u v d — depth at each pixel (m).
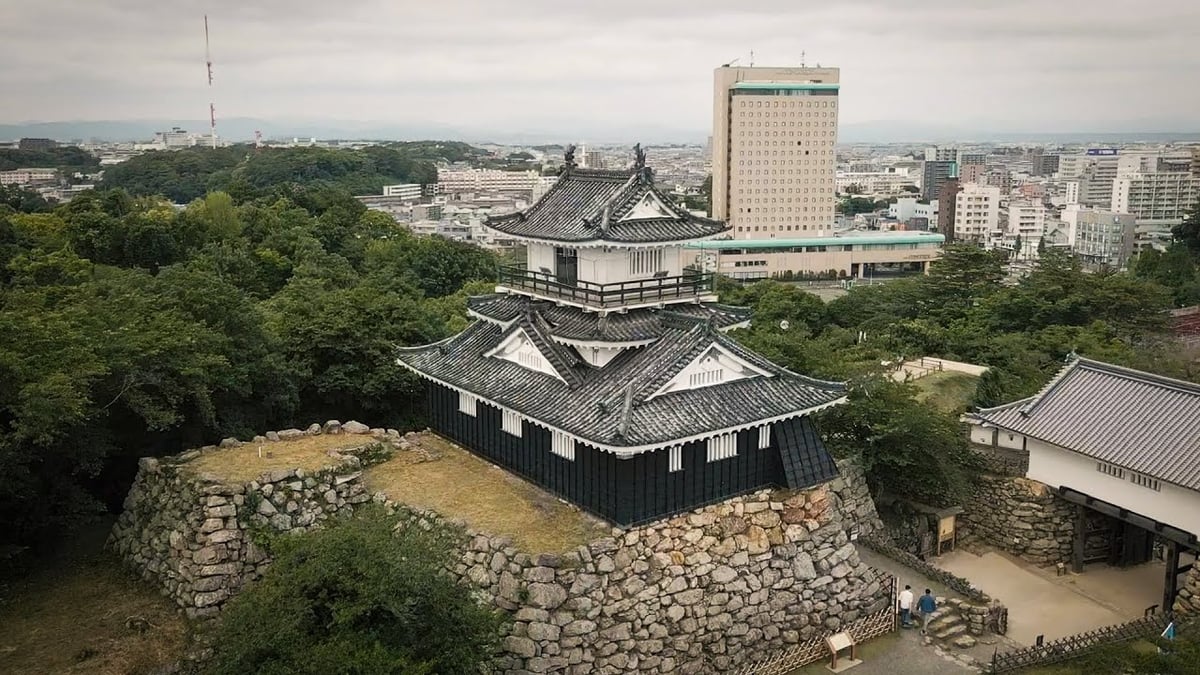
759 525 32.81
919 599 35.78
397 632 24.44
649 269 35.75
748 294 111.00
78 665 26.91
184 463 33.75
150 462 33.97
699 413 30.92
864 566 35.31
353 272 83.19
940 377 66.00
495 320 38.47
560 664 27.73
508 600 28.19
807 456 34.50
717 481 32.31
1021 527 42.47
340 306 46.38
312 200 115.88
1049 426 40.62
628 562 29.48
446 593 25.31
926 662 32.12
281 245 84.62
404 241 102.38
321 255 83.38
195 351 35.81
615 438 28.14
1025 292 88.62
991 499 44.06
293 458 34.50
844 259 194.50
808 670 31.58
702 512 31.80
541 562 27.88
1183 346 73.69
